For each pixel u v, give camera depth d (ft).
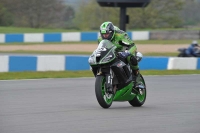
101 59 92.32
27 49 326.44
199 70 205.67
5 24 532.32
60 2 559.38
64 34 400.88
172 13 553.23
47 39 396.57
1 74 175.22
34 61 191.62
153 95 124.16
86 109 95.76
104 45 93.61
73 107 98.53
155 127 76.95
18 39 388.37
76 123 78.95
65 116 86.22
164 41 400.06
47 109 95.20
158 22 554.05
